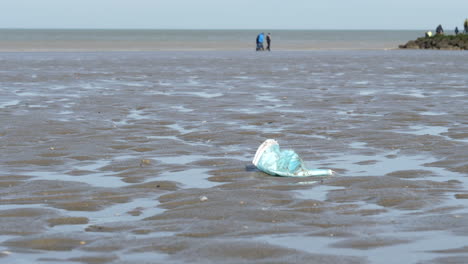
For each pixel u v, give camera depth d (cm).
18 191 762
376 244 544
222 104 1670
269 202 706
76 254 529
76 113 1483
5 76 2581
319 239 560
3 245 553
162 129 1259
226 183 808
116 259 514
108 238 568
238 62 3712
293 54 4831
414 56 4650
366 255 516
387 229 590
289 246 540
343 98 1809
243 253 520
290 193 741
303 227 598
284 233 579
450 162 927
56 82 2364
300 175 839
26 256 525
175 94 1930
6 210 671
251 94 1936
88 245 550
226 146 1084
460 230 583
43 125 1275
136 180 829
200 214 647
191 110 1549
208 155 1002
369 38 11481
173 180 821
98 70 3005
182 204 698
